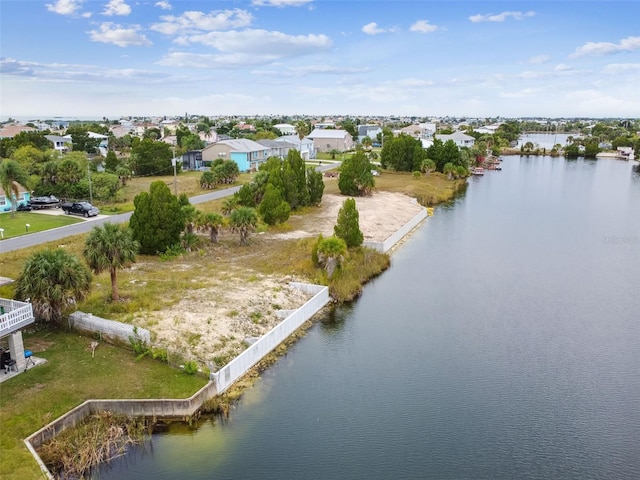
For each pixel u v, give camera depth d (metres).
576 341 29.08
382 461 18.72
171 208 40.03
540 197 81.81
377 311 33.00
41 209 55.84
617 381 24.72
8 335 21.03
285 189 58.44
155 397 20.55
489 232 56.47
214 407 21.30
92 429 19.03
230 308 29.16
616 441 20.19
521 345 28.48
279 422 20.80
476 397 23.08
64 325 25.80
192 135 128.25
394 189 78.25
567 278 40.62
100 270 27.92
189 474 17.73
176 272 35.62
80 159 76.06
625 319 32.38
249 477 17.67
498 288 37.97
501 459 19.00
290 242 45.22
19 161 70.25
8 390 20.27
